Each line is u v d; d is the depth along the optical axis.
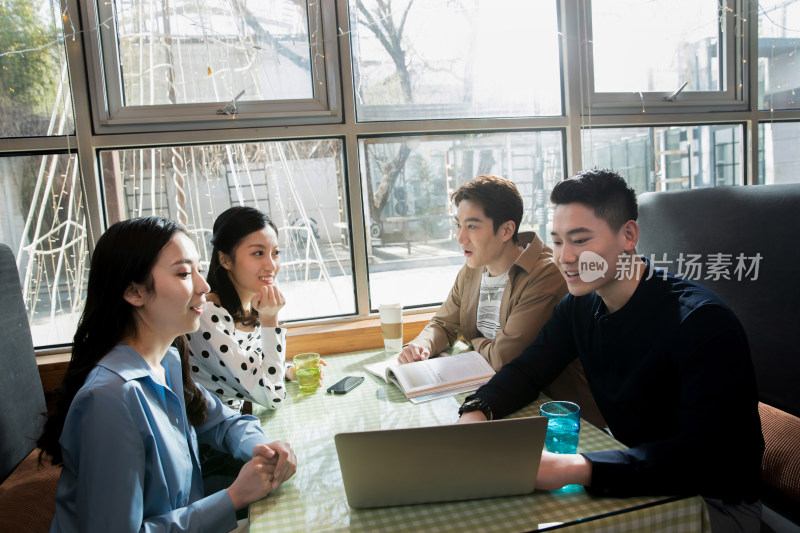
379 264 1.97
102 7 1.67
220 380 1.25
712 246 1.67
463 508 0.77
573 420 0.91
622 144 2.09
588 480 0.78
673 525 0.77
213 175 1.81
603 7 2.03
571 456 0.80
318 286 1.93
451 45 1.95
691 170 2.17
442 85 1.95
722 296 1.64
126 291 0.84
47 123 1.67
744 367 0.85
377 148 1.91
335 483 0.87
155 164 1.77
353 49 1.87
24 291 1.71
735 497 0.87
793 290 1.43
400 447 0.72
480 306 1.63
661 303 0.96
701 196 1.72
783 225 1.46
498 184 1.48
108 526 0.72
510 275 1.49
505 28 1.98
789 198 1.44
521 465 0.75
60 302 1.74
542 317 1.37
